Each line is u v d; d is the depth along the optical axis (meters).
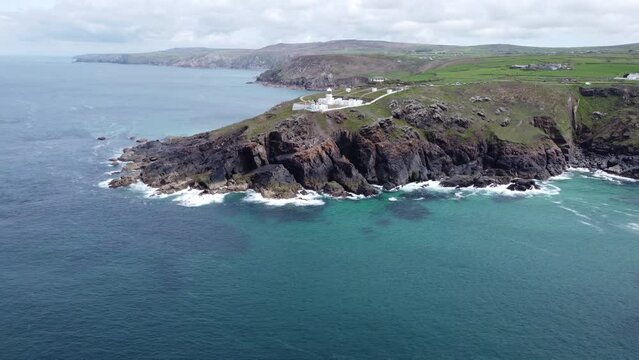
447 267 92.19
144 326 72.56
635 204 126.12
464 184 139.50
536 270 91.38
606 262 94.75
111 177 144.00
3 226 106.94
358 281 86.62
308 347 68.81
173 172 139.00
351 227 110.06
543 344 70.25
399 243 102.25
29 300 78.38
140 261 92.00
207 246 98.94
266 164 136.38
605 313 77.94
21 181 139.00
